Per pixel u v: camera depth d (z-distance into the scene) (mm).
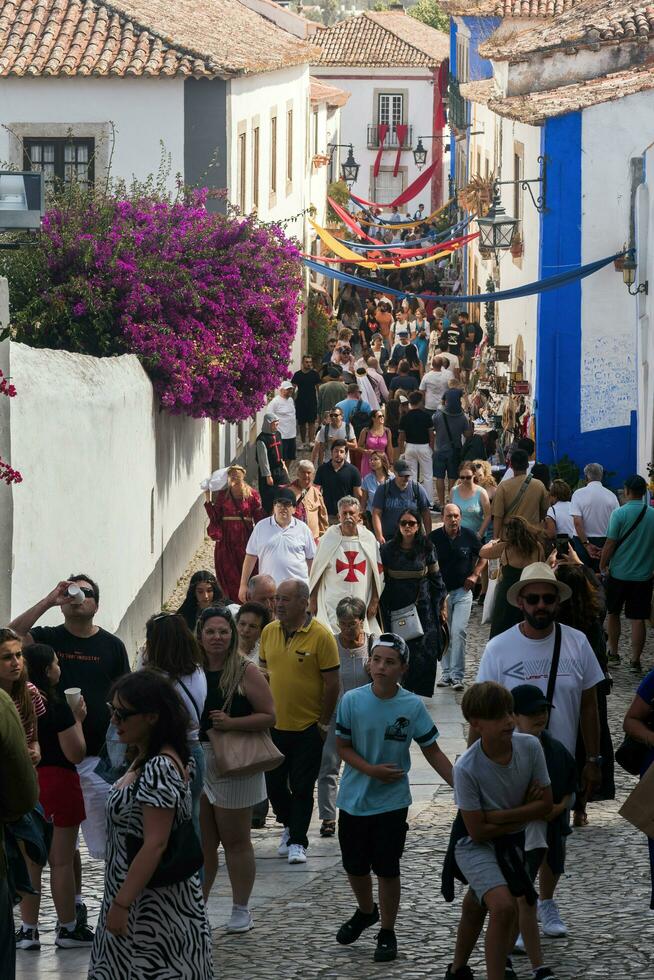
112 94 37312
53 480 18219
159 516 27438
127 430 23469
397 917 12359
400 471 22375
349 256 49562
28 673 11312
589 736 12039
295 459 40156
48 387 18078
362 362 47312
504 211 36875
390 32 106812
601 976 10375
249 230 29453
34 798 8633
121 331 27156
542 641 11773
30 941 11758
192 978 8602
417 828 15234
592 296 35531
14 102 37250
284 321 29578
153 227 28453
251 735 11977
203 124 37406
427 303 63688
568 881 12930
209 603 16094
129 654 23406
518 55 39406
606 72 38844
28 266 27266
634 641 21547
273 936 11891
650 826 10859
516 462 22406
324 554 19000
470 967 10977
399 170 105312
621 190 35375
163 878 8492
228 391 28328
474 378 44531
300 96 52531
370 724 11461
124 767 11062
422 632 18922
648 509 21344
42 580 17656
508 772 9930
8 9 38688
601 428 35906
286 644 14273
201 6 46500
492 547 20469
